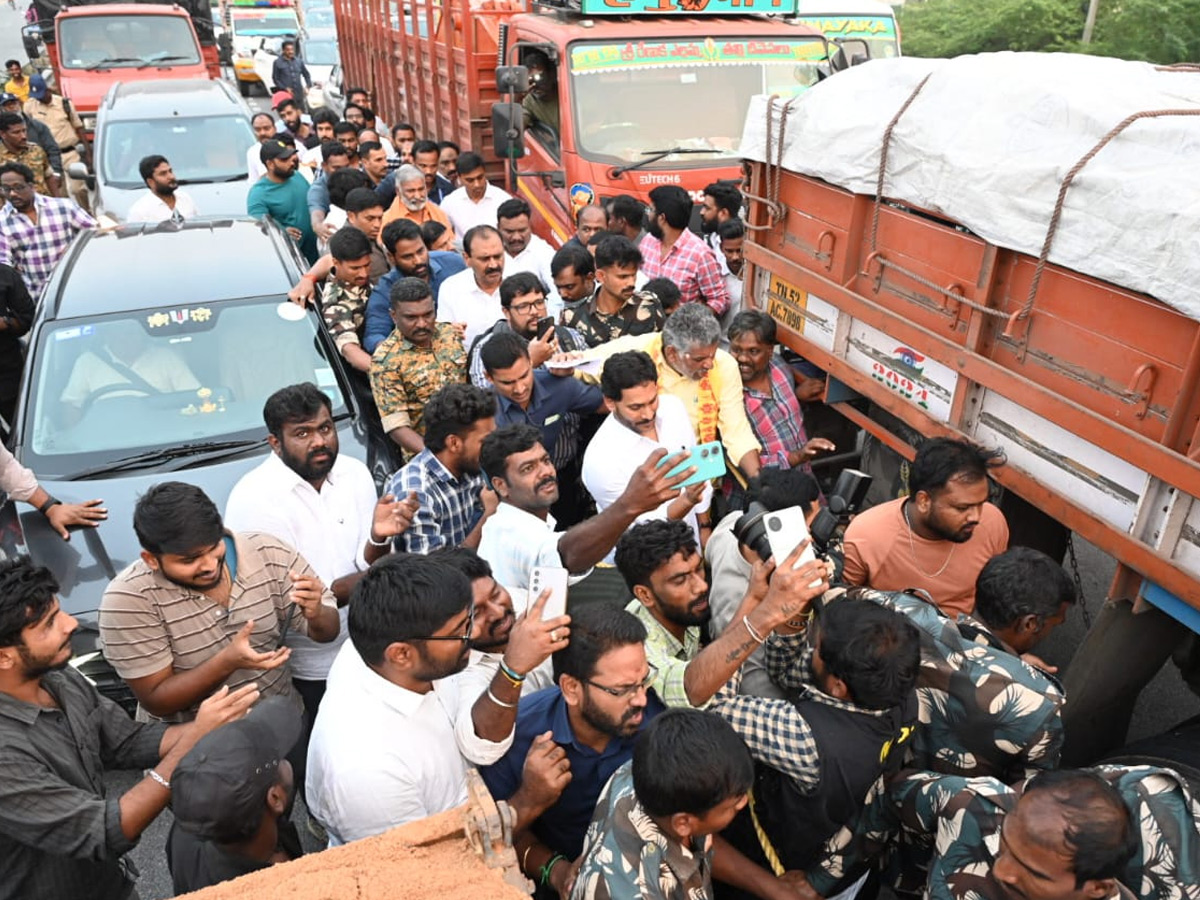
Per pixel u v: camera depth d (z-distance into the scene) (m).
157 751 2.60
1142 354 2.64
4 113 9.93
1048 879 1.81
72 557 3.87
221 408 4.60
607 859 2.00
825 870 2.44
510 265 5.96
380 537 3.22
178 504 2.64
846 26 9.17
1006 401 3.20
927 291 3.52
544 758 2.31
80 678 2.58
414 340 4.48
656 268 5.57
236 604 2.89
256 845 2.07
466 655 2.28
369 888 1.46
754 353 4.25
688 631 3.07
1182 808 2.17
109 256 5.35
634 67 6.81
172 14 13.77
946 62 3.69
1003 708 2.40
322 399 3.27
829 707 2.38
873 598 2.73
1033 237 2.95
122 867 2.58
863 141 3.77
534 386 4.30
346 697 2.31
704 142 6.90
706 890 2.12
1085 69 3.37
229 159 9.66
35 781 2.23
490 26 8.23
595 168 6.62
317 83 19.20
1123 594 2.84
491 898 1.45
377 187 7.56
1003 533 3.30
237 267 5.28
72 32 13.34
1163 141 2.68
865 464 4.46
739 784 1.92
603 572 3.11
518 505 3.18
